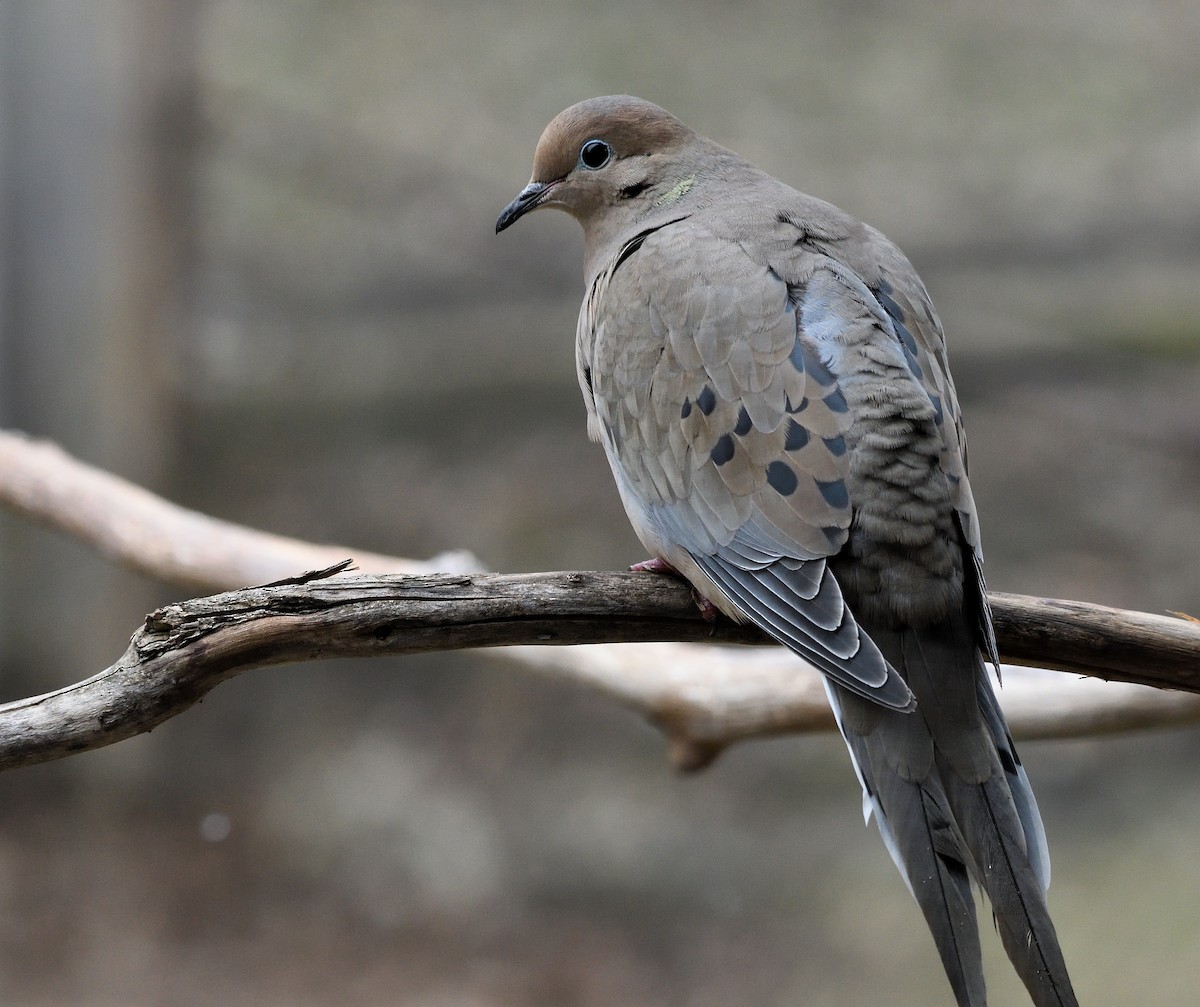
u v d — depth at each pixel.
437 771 15.09
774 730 7.46
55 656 14.69
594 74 18.66
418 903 13.61
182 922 13.19
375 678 16.05
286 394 18.17
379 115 18.47
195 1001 12.13
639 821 14.46
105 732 4.72
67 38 14.23
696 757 7.62
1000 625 5.16
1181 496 17.45
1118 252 19.25
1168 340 18.88
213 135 16.77
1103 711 7.16
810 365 5.29
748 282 5.59
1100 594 16.19
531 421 18.67
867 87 18.92
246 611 4.79
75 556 14.56
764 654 7.58
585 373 6.26
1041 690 7.25
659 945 13.04
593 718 15.76
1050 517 17.47
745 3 18.55
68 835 14.27
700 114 18.77
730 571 5.22
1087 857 13.62
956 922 4.31
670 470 5.54
